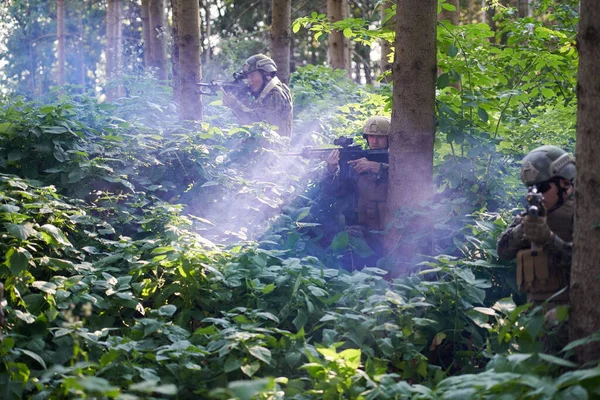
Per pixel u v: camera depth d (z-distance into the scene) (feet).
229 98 27.07
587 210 13.51
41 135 22.16
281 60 36.09
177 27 28.94
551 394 11.08
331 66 56.54
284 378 13.87
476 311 16.58
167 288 17.90
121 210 21.21
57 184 21.90
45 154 21.93
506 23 26.55
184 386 14.44
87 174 21.59
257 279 17.80
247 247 19.22
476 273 18.44
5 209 17.12
